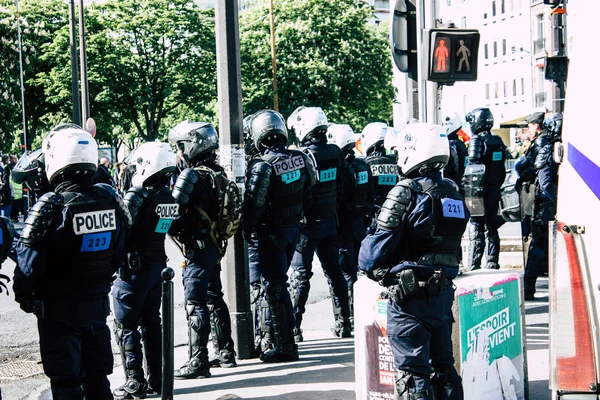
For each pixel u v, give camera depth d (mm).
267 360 10250
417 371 6465
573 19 6762
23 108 54594
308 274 11453
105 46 65875
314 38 68625
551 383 6566
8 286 17703
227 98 10125
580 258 6480
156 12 67500
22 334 12867
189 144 9289
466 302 6996
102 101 64875
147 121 69062
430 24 12102
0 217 6312
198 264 9406
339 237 12250
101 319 6938
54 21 67750
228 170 10156
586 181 6480
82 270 6707
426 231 6449
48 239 6551
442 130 6750
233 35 10125
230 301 10484
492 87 80125
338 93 67938
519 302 7816
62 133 6844
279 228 10000
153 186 8508
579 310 6473
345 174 12062
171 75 67312
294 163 10000
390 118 76125
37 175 8719
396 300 6457
